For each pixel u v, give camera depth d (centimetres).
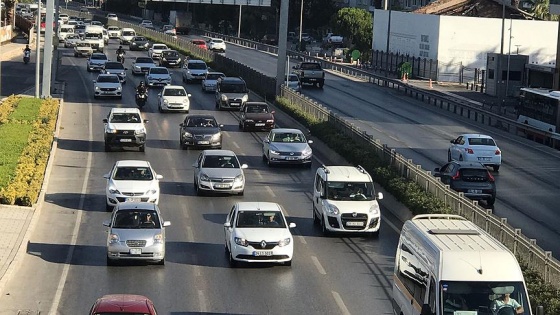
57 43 12288
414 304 3102
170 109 9900
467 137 7350
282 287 4006
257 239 4281
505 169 7438
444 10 17375
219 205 5741
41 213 5350
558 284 3509
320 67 13725
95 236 4875
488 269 2858
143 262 4347
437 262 2884
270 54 19388
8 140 7112
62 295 3825
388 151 6481
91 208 5544
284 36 10731
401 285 3331
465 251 2891
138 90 10225
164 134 8562
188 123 7925
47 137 7412
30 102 9519
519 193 6419
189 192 6119
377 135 9044
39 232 4909
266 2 12256
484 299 2822
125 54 17038
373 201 5047
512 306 2812
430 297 2914
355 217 4938
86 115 9488
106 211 5475
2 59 15475
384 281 4141
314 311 3666
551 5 12231
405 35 17475
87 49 16250
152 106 10425
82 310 3619
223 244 4778
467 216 4744
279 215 4456
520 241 3978
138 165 5650
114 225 4331
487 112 10281
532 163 7794
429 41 16388
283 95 10662
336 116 8225
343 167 5366
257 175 6819
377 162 6438
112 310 2845
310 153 7188
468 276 2845
